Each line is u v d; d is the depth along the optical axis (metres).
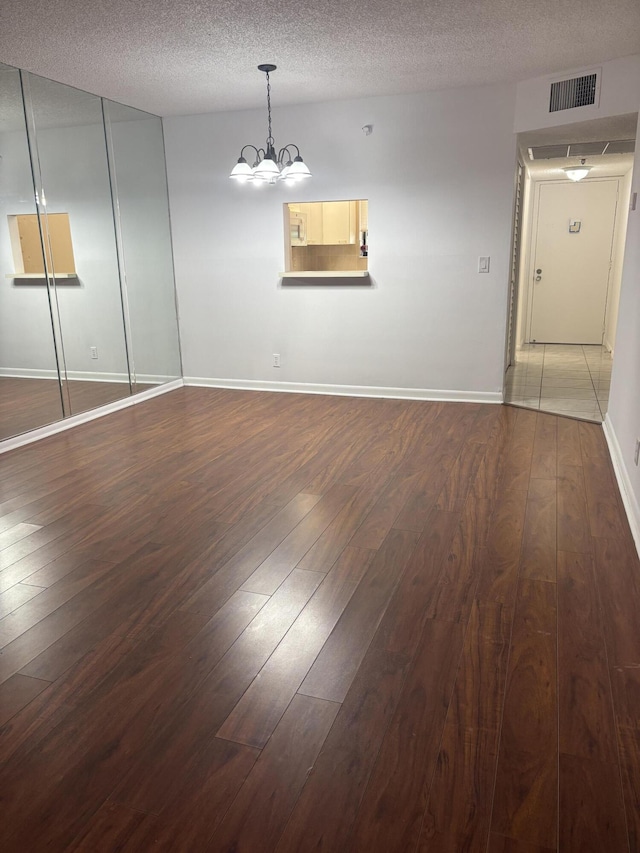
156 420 5.02
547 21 3.47
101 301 5.11
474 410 5.20
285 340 5.88
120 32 3.52
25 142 4.25
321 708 1.81
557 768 1.58
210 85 4.63
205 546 2.84
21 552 2.81
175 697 1.86
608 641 2.10
